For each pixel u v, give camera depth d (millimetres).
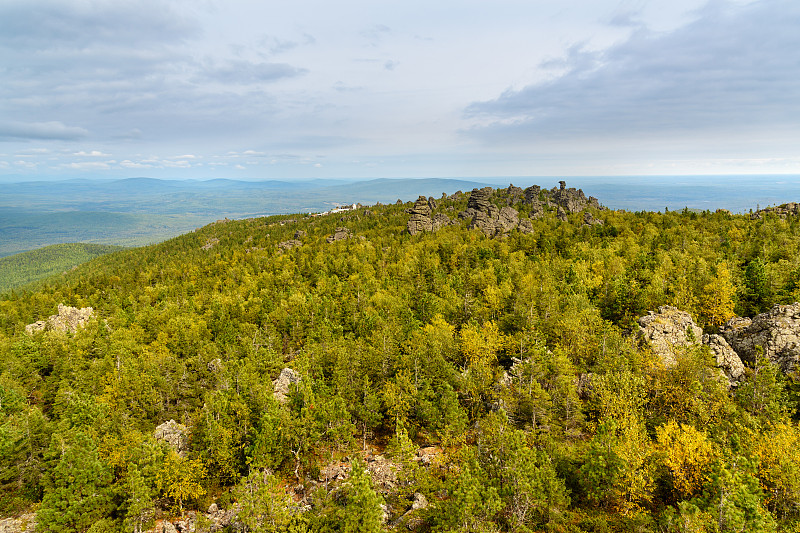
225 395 67188
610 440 43938
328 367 76688
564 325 74188
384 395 63875
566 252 146125
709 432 48281
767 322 67375
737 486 35281
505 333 83812
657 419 54031
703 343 68250
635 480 41469
